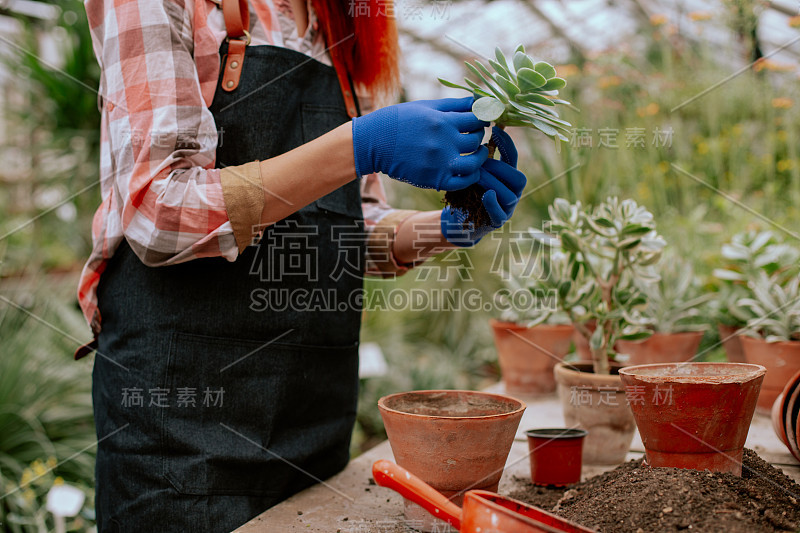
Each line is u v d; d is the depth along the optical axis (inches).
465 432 26.3
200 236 28.5
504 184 33.0
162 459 30.8
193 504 30.4
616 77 125.6
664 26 131.7
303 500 33.3
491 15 149.2
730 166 106.5
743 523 21.5
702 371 29.2
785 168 98.3
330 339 36.2
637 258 44.2
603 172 106.9
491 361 130.6
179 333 31.4
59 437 89.5
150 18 28.6
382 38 39.9
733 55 117.1
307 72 35.5
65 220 138.9
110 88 29.5
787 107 97.8
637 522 22.3
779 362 43.4
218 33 32.2
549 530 18.2
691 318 62.8
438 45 150.9
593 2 148.9
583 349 58.9
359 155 28.6
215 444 31.2
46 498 75.0
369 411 108.1
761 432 40.1
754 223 81.6
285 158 29.0
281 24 35.4
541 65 28.8
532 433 35.4
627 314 42.8
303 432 35.2
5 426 84.4
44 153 138.5
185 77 29.0
